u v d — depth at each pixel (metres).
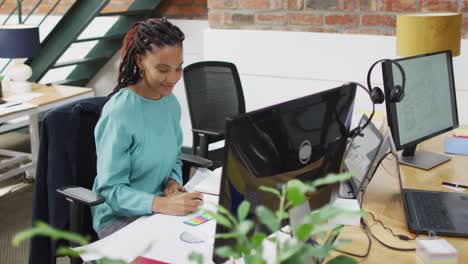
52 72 5.16
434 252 1.37
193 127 3.04
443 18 2.61
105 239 1.57
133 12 4.46
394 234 1.58
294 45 3.45
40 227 0.66
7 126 4.63
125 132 1.88
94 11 4.25
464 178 2.04
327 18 3.35
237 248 0.77
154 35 1.88
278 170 1.32
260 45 3.54
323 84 3.44
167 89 1.94
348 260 0.79
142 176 1.97
